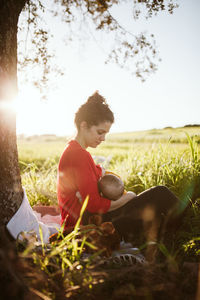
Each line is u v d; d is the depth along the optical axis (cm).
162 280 152
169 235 244
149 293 136
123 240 219
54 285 147
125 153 972
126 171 445
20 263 138
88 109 217
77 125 228
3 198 205
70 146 219
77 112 226
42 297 138
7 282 133
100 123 218
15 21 208
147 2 272
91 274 148
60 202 229
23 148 1861
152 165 417
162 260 208
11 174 210
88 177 206
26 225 210
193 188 332
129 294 140
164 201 207
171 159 405
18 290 126
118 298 140
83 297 145
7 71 203
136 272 159
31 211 226
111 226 206
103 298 146
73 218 221
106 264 179
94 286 153
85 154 215
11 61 206
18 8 208
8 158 207
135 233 215
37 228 216
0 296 123
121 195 214
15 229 203
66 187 218
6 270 134
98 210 207
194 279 164
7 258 130
